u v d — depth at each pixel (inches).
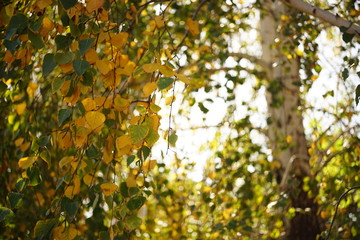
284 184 158.7
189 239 162.4
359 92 76.2
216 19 155.1
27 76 106.0
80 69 60.1
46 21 66.5
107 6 78.0
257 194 167.6
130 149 70.0
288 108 170.7
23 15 64.8
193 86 148.4
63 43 64.5
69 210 65.4
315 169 146.7
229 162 152.6
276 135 168.1
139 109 66.9
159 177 154.7
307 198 155.1
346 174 131.1
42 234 66.4
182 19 151.1
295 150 167.0
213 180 155.8
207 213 157.2
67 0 60.0
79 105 64.9
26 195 109.3
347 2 130.1
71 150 95.4
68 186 66.9
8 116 106.4
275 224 146.4
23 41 74.3
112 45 69.6
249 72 167.9
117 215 73.0
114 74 66.5
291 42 148.7
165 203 160.4
